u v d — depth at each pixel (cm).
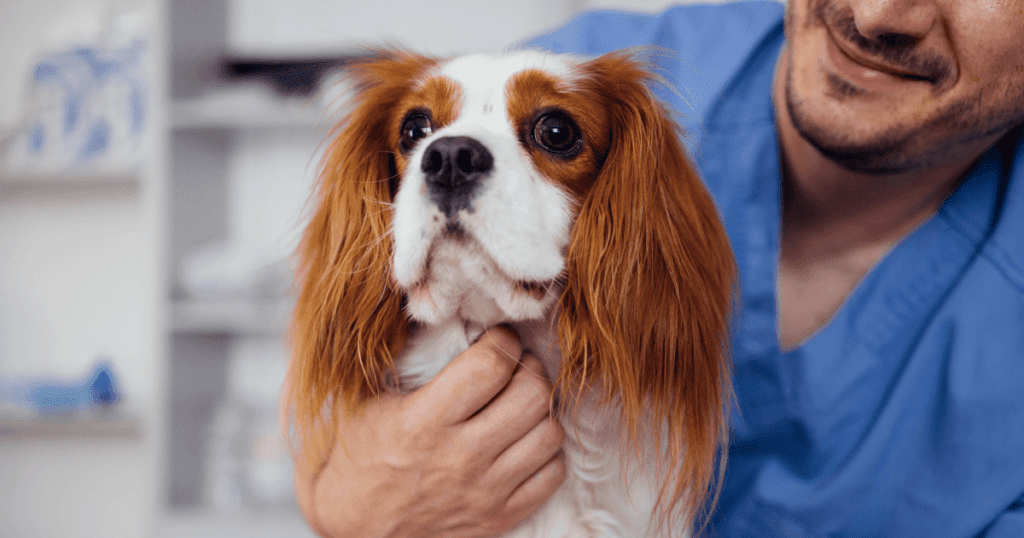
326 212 95
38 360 293
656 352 84
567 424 88
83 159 265
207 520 240
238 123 251
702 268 87
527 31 276
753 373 110
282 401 108
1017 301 103
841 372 108
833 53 94
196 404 263
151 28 260
